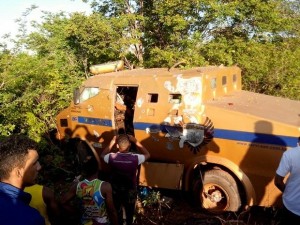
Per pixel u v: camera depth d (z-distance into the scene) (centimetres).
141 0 1237
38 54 1145
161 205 605
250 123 520
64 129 802
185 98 580
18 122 848
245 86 1030
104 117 703
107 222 371
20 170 218
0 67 803
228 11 1052
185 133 580
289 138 488
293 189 371
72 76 1146
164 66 1128
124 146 489
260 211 578
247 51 1076
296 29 1333
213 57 1070
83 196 364
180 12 1109
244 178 532
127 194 486
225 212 566
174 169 598
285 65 982
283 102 631
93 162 373
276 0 1189
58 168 788
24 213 196
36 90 879
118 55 1180
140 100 631
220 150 550
